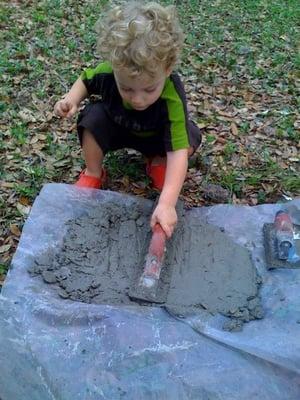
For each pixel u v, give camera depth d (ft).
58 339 2.56
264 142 4.41
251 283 2.91
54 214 3.18
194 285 2.89
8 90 4.74
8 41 5.69
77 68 5.31
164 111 3.16
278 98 5.15
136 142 3.50
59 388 2.40
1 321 2.62
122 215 3.22
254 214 3.29
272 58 6.10
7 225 3.46
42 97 4.73
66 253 2.98
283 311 2.77
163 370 2.47
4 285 2.79
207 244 3.09
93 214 3.20
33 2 6.81
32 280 2.83
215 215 3.28
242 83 5.39
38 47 5.61
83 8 6.87
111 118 3.35
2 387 2.41
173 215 2.95
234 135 4.46
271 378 2.46
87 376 2.44
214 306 2.79
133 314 2.67
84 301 2.79
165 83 3.11
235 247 3.09
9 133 4.23
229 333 2.64
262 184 3.90
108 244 3.06
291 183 3.89
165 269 2.95
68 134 4.30
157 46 2.68
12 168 3.89
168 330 2.61
